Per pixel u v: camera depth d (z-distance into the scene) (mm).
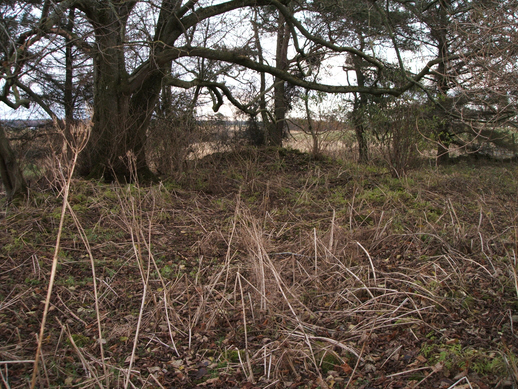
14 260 5695
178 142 11227
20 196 7805
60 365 3623
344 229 6609
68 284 5191
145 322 4418
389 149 11672
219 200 9344
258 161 13680
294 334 3977
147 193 8844
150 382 3490
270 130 20219
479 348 3525
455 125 16781
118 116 10258
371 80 18750
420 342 3760
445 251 5641
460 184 10406
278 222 7676
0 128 7656
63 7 8484
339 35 16453
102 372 3580
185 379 3549
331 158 15141
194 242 6750
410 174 11219
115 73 10125
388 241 6137
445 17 12758
